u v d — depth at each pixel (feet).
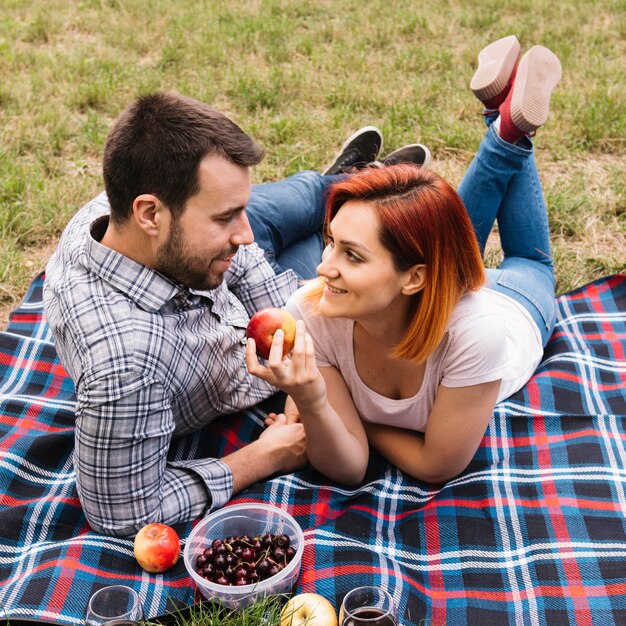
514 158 11.28
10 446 9.72
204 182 7.75
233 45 23.97
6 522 8.83
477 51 22.79
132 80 21.57
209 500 9.07
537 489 9.42
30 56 23.00
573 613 8.04
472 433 8.93
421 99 20.01
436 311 8.00
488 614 8.17
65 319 8.30
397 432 9.74
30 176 16.70
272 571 7.95
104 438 8.11
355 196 7.82
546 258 11.95
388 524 9.27
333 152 17.66
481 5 26.66
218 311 9.61
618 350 11.68
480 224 11.46
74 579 8.09
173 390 8.77
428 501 9.47
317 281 9.00
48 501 9.08
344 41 23.98
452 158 17.57
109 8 27.43
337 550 8.47
